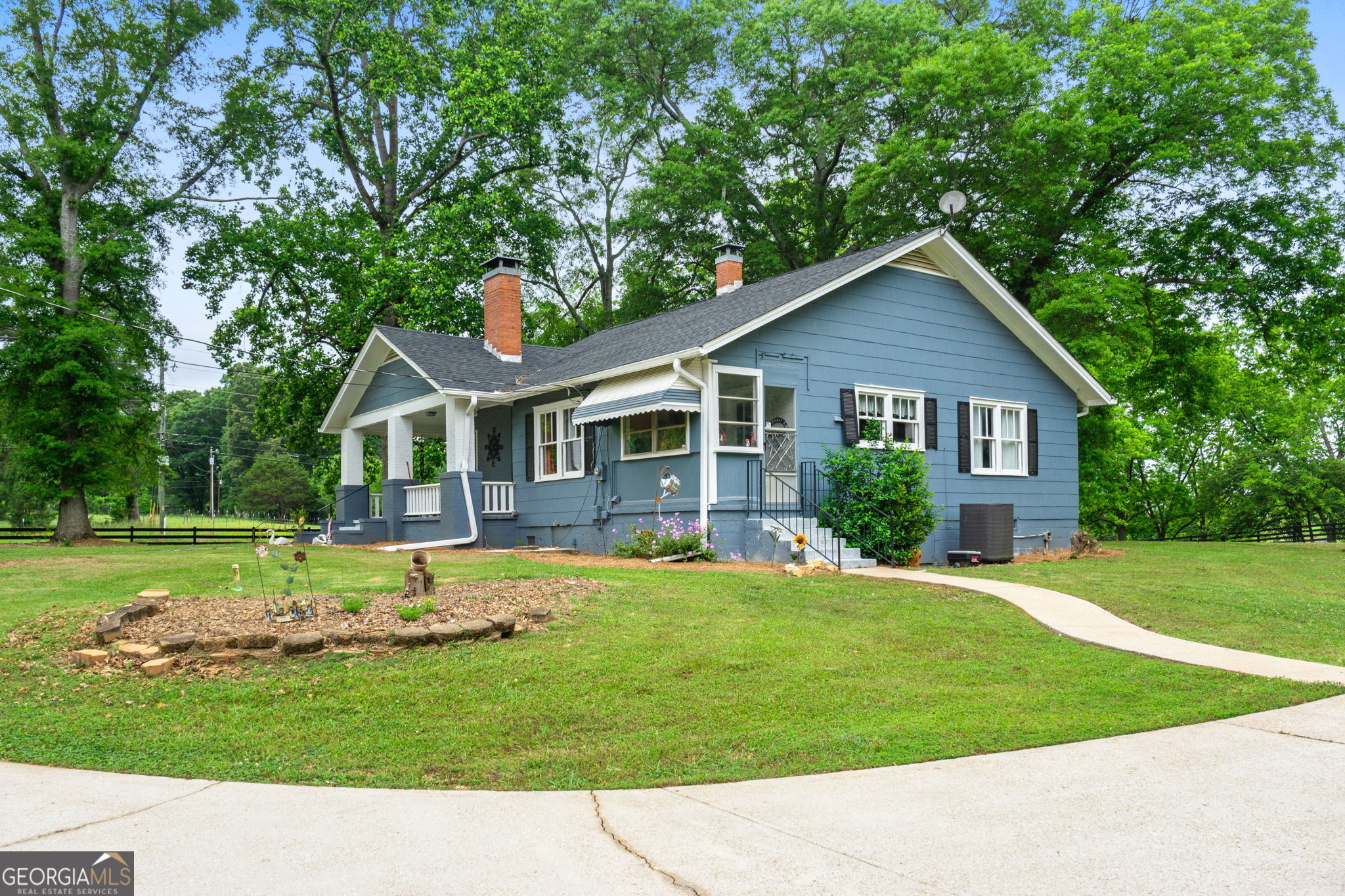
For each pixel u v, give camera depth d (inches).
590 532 713.6
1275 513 1397.6
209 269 1109.7
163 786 201.9
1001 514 684.1
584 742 234.5
